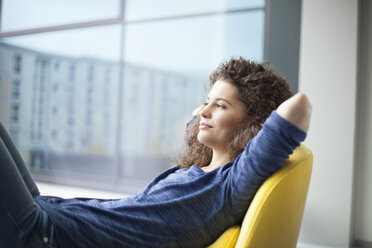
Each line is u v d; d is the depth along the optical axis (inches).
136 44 353.4
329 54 90.4
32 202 36.2
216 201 37.2
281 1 100.1
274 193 34.3
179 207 37.2
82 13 309.9
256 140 34.7
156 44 350.9
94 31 325.1
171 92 359.6
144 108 361.7
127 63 355.6
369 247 89.9
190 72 346.9
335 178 88.9
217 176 38.0
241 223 39.2
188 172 40.6
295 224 37.4
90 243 35.6
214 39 315.9
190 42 336.2
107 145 343.9
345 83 88.5
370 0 90.8
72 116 305.0
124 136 358.9
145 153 371.2
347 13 88.6
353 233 91.0
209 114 42.5
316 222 90.6
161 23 345.4
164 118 364.8
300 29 97.5
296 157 36.7
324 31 91.1
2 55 232.7
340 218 88.1
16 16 236.8
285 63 98.8
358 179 91.9
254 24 154.3
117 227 36.5
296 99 32.6
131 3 335.0
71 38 300.0
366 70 91.3
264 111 41.0
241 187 35.8
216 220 37.4
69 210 37.1
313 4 92.7
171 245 37.3
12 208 34.1
